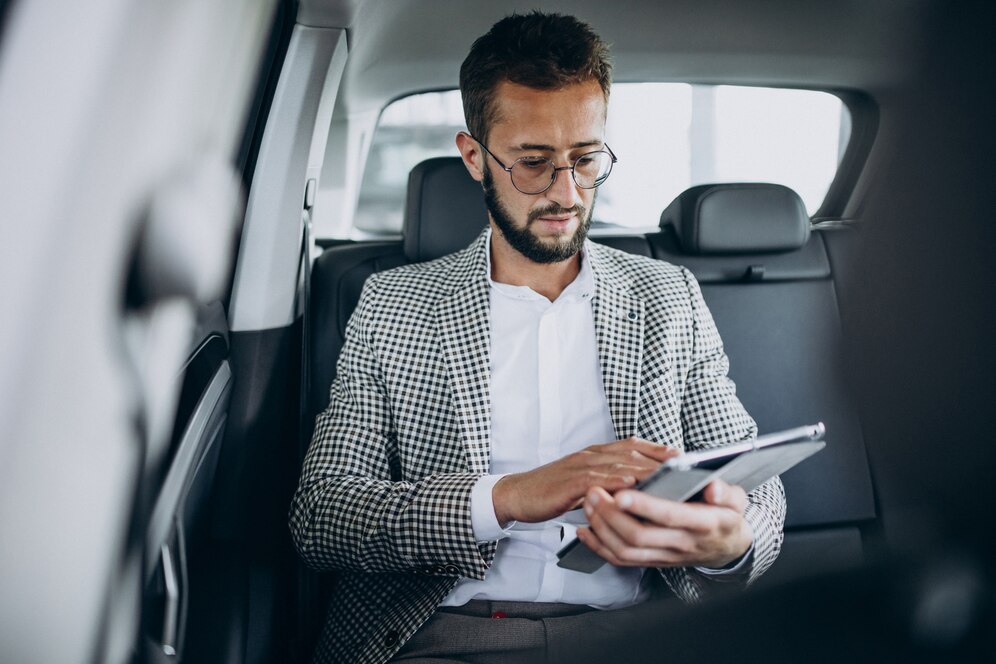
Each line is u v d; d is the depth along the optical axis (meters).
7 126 0.51
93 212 0.53
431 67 1.93
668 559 1.02
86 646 0.57
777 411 1.81
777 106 2.13
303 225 1.55
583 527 1.00
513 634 1.22
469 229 1.72
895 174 0.34
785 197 1.85
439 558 1.19
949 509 0.38
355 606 1.30
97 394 0.56
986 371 0.33
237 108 1.18
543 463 1.35
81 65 0.52
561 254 1.32
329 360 1.68
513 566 1.30
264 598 1.37
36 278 0.51
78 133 0.51
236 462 1.42
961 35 0.32
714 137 2.13
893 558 0.43
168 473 0.85
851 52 1.94
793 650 0.48
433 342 1.38
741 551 1.13
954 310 0.33
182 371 1.00
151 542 0.76
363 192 2.11
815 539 1.77
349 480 1.30
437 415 1.36
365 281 1.64
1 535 0.51
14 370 0.50
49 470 0.53
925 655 0.43
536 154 1.27
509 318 1.40
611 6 1.82
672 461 0.89
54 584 0.54
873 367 0.36
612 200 2.09
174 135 0.64
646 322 1.41
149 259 0.55
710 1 1.82
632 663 0.53
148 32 0.56
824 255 1.91
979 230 0.32
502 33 1.28
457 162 1.73
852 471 1.80
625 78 2.05
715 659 0.50
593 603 1.31
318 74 1.41
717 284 1.86
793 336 1.85
